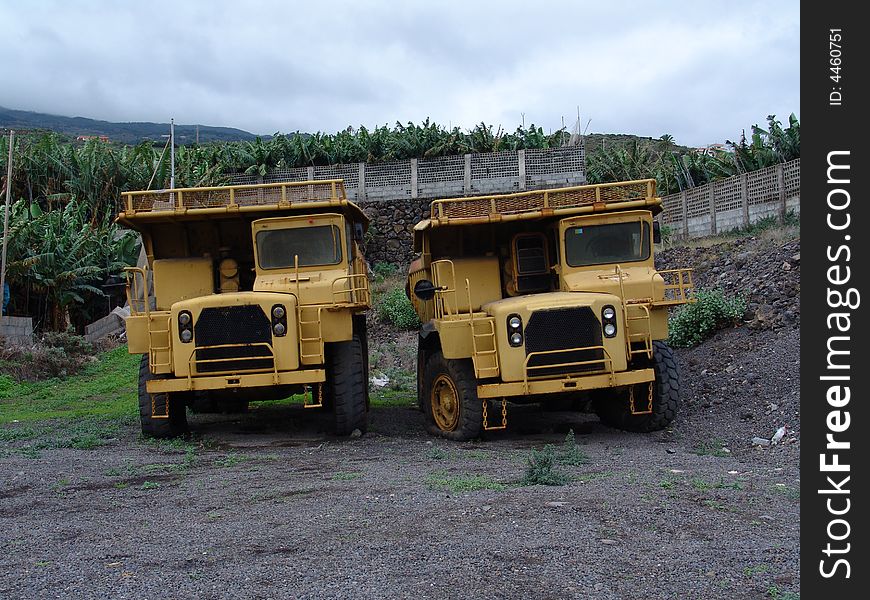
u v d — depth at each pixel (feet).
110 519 21.75
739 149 95.81
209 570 16.69
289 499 23.49
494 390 33.17
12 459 31.83
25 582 16.22
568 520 19.60
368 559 17.07
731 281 56.29
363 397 37.91
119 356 73.10
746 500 21.50
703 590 15.01
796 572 15.92
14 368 63.67
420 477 26.22
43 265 77.51
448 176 99.55
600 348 33.17
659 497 21.83
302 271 38.63
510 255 39.11
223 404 47.93
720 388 39.24
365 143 103.50
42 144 100.22
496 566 16.38
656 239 37.78
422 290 36.65
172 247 41.01
